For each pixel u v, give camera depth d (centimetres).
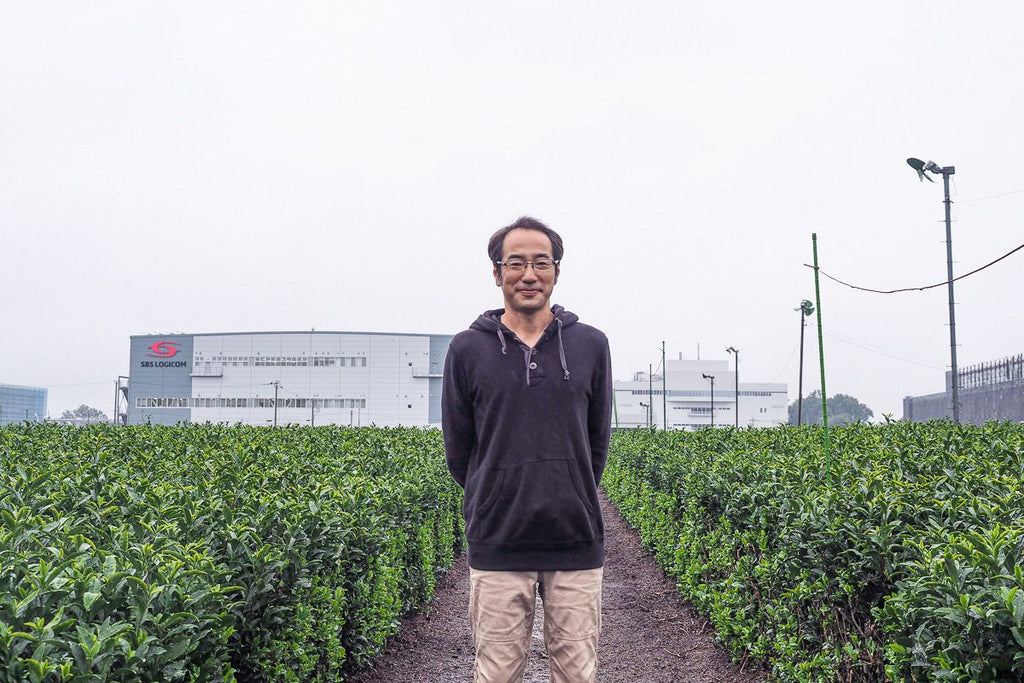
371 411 9425
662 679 612
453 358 329
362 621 566
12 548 338
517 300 322
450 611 813
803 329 3625
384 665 627
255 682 401
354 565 541
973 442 702
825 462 585
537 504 310
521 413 314
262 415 9481
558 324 326
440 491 905
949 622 275
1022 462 575
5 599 261
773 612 524
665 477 922
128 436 1023
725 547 649
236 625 385
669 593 879
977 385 4000
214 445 923
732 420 10988
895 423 959
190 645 290
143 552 322
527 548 316
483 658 320
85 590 280
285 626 416
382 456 859
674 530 894
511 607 318
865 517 402
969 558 296
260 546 400
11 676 242
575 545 319
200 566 329
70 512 447
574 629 318
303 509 460
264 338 9550
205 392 9612
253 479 563
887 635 366
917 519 389
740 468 647
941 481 463
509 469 313
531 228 328
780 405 11069
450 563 959
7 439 912
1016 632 245
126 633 269
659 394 10788
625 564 1100
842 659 425
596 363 331
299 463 738
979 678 262
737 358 5466
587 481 323
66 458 711
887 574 363
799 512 468
